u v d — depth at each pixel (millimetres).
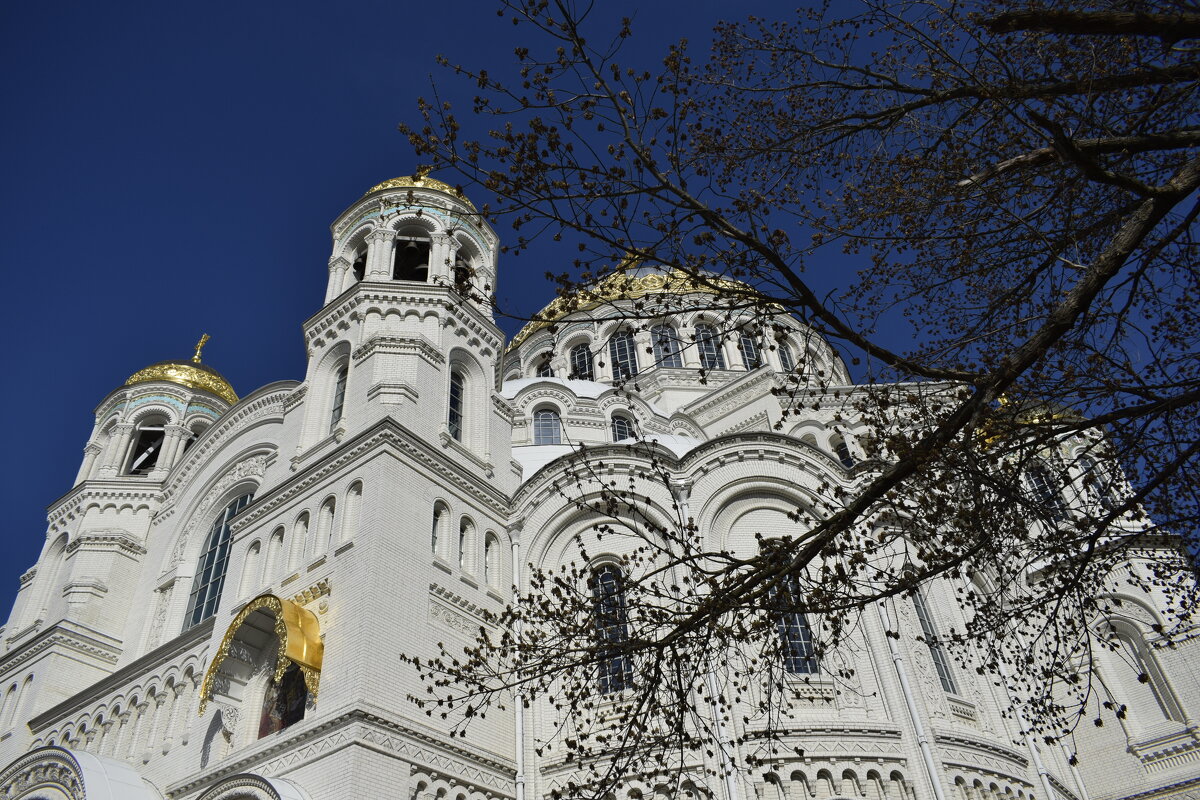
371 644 23641
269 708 25781
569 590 17812
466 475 30406
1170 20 11695
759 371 45688
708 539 29750
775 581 13586
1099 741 31391
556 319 13414
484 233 38469
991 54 14336
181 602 35312
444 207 37375
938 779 24562
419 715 23922
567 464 31359
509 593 29812
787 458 31125
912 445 14508
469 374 34375
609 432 43656
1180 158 14172
